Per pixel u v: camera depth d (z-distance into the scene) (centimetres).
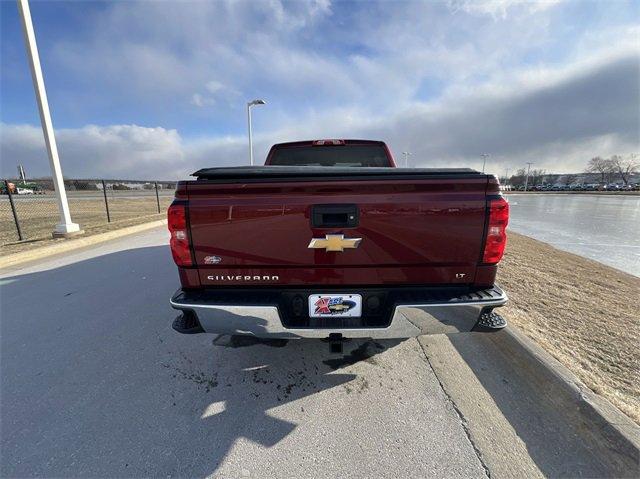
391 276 202
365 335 204
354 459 171
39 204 2156
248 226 196
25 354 280
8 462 172
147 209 1812
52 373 253
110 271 531
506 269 531
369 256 198
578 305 365
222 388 233
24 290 439
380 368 253
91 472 166
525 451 173
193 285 207
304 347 287
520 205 2761
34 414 208
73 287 451
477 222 194
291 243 197
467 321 203
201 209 195
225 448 179
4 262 575
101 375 250
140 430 194
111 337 309
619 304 372
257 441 184
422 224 194
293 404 215
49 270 540
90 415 207
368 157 434
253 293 208
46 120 782
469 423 194
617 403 197
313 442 183
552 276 495
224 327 206
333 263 200
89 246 752
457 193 193
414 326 201
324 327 203
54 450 180
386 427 193
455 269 201
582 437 181
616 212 1998
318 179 193
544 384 223
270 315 197
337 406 212
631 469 162
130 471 166
